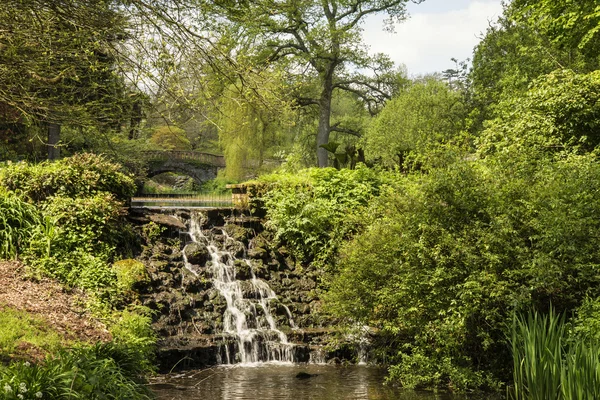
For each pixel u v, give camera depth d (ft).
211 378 34.47
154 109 27.78
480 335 31.78
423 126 110.63
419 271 34.63
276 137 119.24
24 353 28.94
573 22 63.87
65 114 27.35
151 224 47.91
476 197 34.32
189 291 43.88
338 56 120.67
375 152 122.01
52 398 19.67
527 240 34.17
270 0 25.31
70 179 45.42
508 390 31.89
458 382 32.37
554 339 24.61
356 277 37.83
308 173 58.18
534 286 30.66
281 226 52.06
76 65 26.21
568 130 50.98
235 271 47.65
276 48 115.75
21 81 25.49
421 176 37.86
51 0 23.24
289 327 44.11
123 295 39.91
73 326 34.27
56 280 38.75
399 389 32.50
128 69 25.46
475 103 108.17
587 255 31.22
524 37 95.55
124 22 24.40
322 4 112.27
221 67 26.43
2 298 34.32
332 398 30.42
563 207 32.42
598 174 34.63
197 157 141.49
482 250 32.96
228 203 70.64
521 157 37.37
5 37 24.20
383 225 38.29
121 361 26.35
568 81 52.70
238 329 42.73
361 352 40.11
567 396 21.40
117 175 48.42
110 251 43.32
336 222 51.34
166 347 37.11
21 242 40.55
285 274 49.57
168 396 30.01
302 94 117.08
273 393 31.24
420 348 35.01
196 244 48.42
